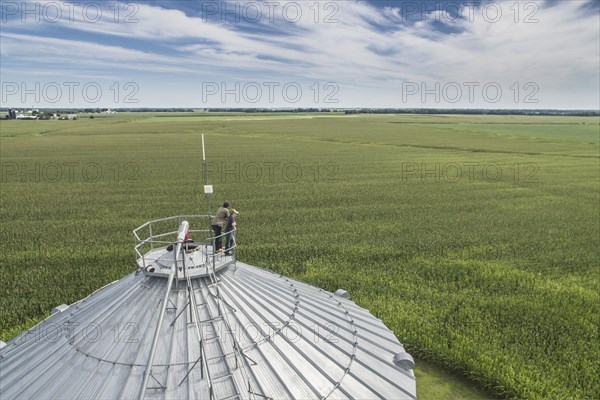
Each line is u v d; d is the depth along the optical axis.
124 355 9.66
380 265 29.61
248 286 12.20
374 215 44.00
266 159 84.19
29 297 23.48
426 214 44.62
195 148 100.25
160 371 9.31
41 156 85.25
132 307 10.77
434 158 86.50
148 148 99.44
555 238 36.22
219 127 162.38
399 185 60.34
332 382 10.28
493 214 44.78
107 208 45.03
